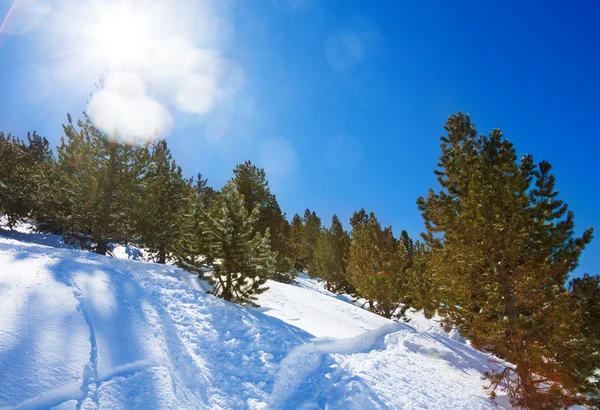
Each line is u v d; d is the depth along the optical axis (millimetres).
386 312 20266
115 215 16078
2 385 4090
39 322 5508
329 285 31406
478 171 11734
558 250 9969
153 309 7953
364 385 7441
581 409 10273
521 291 9492
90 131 15812
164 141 22125
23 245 9031
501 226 9836
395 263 20000
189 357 6844
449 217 11055
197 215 12156
